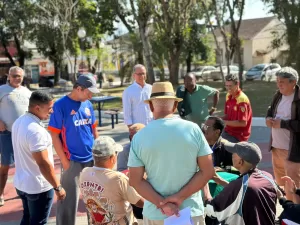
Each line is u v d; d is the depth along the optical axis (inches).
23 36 1365.7
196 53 1529.3
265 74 1314.0
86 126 169.8
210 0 956.6
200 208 112.2
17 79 225.9
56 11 1020.5
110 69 1684.3
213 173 108.9
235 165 125.3
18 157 145.9
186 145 104.7
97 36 1393.9
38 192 144.6
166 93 111.0
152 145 104.8
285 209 120.2
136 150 107.8
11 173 291.0
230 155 172.9
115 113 488.7
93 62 1592.0
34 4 1230.3
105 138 131.3
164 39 1016.9
